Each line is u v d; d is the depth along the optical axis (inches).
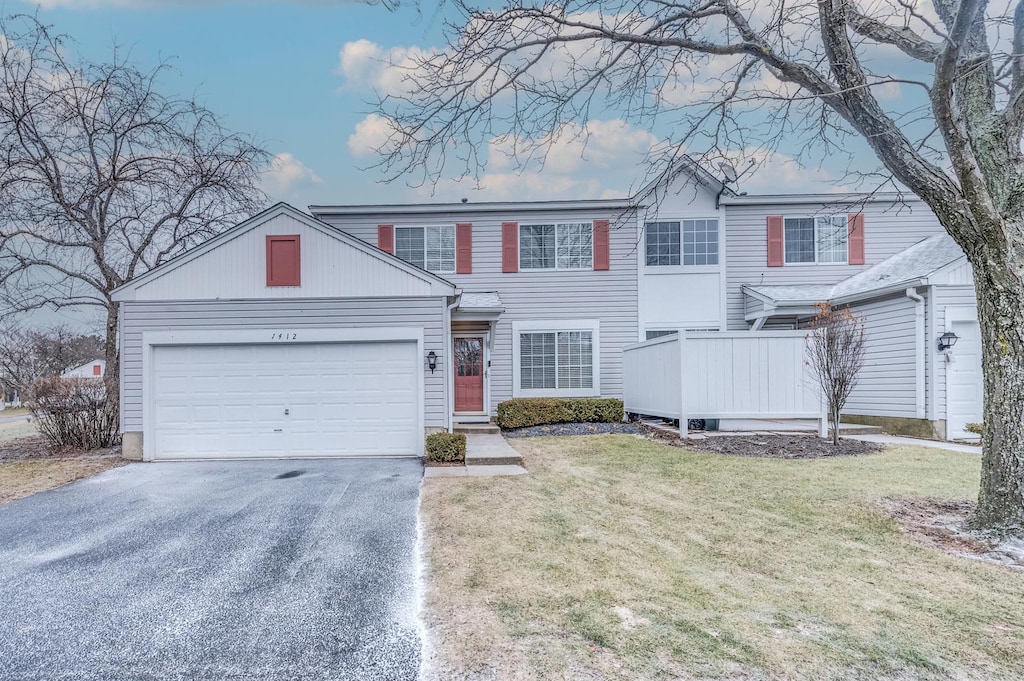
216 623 137.6
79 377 436.8
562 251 550.9
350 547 190.1
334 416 377.1
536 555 175.8
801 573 159.5
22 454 391.2
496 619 133.0
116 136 452.8
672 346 402.9
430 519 217.6
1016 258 181.8
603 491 256.7
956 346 403.5
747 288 531.5
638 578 156.6
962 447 357.7
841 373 358.0
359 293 378.3
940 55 185.5
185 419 371.9
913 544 181.8
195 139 470.3
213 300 374.0
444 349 379.2
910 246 541.3
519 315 547.2
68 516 235.3
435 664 114.8
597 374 544.4
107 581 165.5
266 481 298.8
